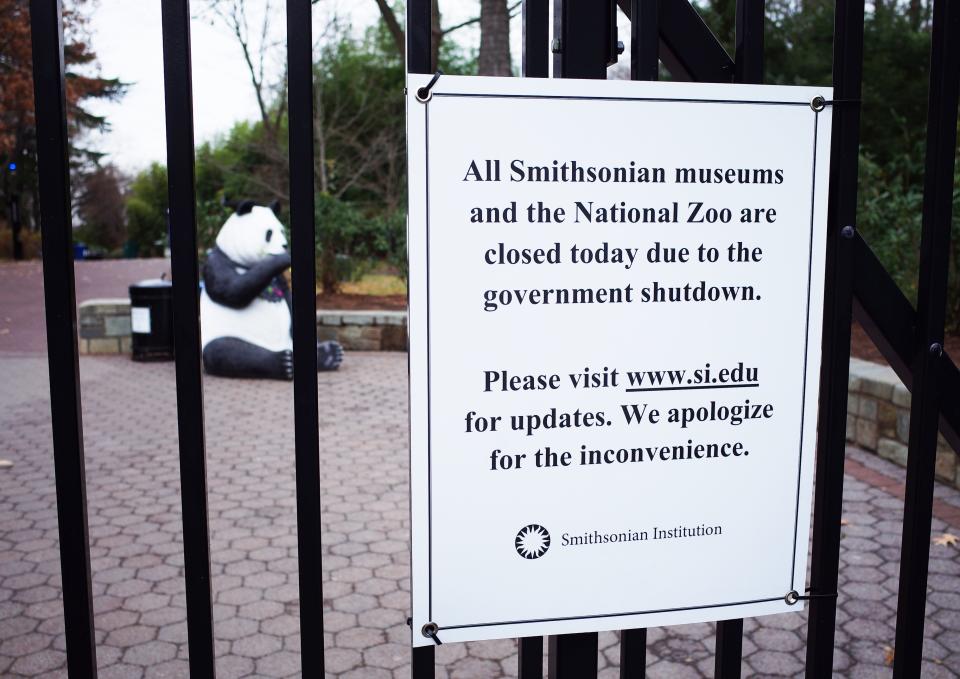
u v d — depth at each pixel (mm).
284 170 16797
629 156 1451
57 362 1329
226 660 3135
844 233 1583
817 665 1688
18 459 5844
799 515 1620
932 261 1626
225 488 5250
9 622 3424
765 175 1512
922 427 1672
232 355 9227
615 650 3262
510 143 1407
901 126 10266
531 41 1473
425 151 1387
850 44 1537
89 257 38250
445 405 1455
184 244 1348
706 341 1533
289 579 3861
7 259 30078
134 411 7469
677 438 1547
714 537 1590
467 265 1425
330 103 17125
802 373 1579
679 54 1570
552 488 1511
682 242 1496
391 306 13742
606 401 1508
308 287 1386
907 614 1741
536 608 1537
